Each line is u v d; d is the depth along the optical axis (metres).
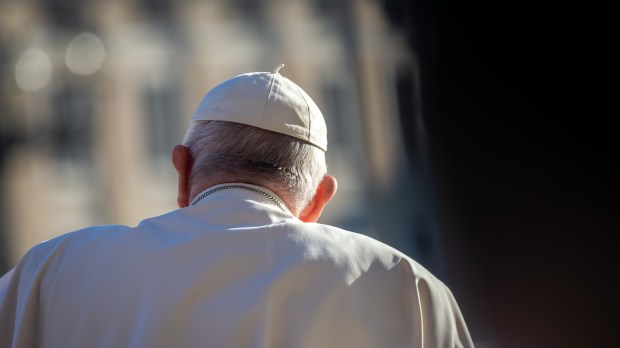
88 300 5.90
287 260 5.84
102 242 6.11
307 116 6.43
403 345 5.87
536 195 19.84
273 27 74.81
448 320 6.14
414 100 26.36
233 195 6.16
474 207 22.14
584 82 19.56
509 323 20.14
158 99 74.38
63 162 69.62
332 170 70.62
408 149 36.69
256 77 6.49
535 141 20.19
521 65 20.19
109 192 72.12
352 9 72.19
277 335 5.67
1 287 6.27
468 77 21.95
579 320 18.89
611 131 19.30
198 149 6.41
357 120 71.62
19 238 66.56
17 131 63.25
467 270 22.84
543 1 19.97
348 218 69.81
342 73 72.00
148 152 73.75
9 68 62.50
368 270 5.96
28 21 67.12
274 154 6.29
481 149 21.83
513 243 20.27
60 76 68.62
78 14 69.06
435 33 23.69
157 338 5.67
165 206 73.81
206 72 74.75
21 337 5.95
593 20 19.30
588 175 19.38
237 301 5.73
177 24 74.38
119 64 71.94
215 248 5.89
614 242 18.88
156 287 5.81
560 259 19.22
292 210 6.32
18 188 65.75
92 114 70.56
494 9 21.27
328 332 5.74
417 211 58.41
